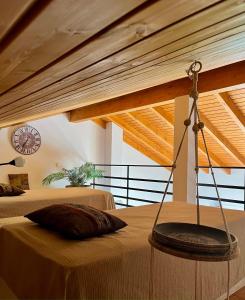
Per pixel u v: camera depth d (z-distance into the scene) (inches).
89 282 41.0
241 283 70.2
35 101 92.6
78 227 51.9
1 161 208.8
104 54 46.8
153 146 262.7
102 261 42.9
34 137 225.5
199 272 56.7
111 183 259.0
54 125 236.4
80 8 30.1
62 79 63.4
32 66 52.2
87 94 87.5
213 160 249.0
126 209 86.6
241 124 172.2
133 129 253.6
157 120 217.8
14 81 63.9
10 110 111.7
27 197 120.0
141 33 38.3
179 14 33.0
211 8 31.9
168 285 51.0
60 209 59.9
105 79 66.7
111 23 34.4
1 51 43.6
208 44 45.1
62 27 35.2
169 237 36.0
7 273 56.1
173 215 77.9
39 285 44.2
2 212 106.0
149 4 30.0
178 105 147.1
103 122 266.1
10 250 55.7
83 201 129.2
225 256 33.6
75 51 44.4
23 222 65.7
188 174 138.4
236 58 56.6
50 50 43.6
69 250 46.3
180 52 48.8
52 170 234.4
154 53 48.1
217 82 131.7
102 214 58.9
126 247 48.0
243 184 266.5
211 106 169.9
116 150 261.3
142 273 47.5
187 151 139.0
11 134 214.1
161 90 160.1
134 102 179.0
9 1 28.2
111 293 43.3
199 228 45.3
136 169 279.3
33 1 28.4
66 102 99.8
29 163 222.5
